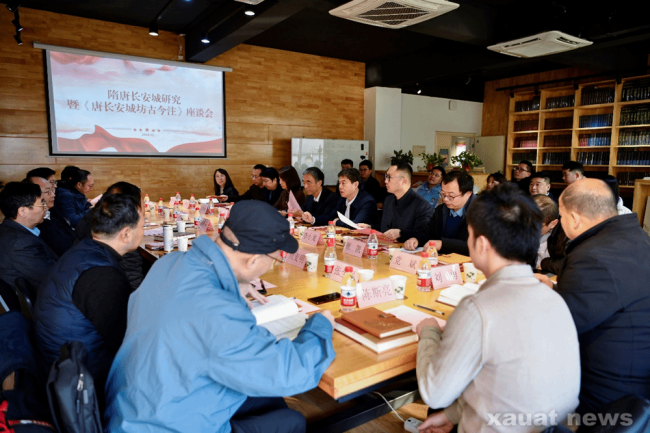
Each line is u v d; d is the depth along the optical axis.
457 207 2.79
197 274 1.07
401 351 1.29
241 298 1.14
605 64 6.50
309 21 5.73
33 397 1.12
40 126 5.55
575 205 1.43
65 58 5.60
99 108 5.89
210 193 6.86
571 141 7.95
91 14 5.58
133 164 6.21
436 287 1.91
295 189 4.76
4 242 2.15
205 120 6.70
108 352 1.41
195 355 1.00
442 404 1.04
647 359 1.24
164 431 1.01
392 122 8.23
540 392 0.96
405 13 3.77
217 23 5.31
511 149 9.10
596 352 1.28
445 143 9.62
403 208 3.26
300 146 7.36
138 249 2.91
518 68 8.43
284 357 1.05
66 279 1.37
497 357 0.97
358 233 3.24
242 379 1.00
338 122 7.97
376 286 1.72
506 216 1.04
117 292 1.39
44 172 3.37
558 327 1.00
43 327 1.37
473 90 9.80
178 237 2.87
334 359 1.23
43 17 5.42
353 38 6.48
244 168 7.10
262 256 1.16
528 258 1.07
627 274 1.24
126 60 6.01
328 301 1.74
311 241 2.89
